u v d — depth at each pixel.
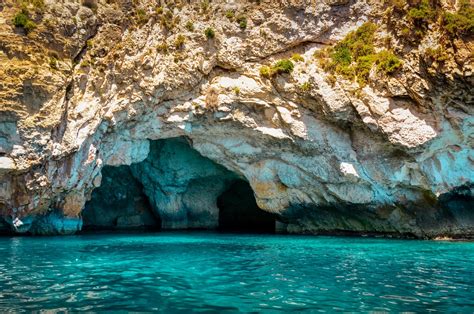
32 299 8.78
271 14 23.94
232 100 24.00
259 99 23.97
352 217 26.02
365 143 23.38
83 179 23.56
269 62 24.27
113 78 23.52
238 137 25.59
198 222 33.44
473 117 20.66
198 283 10.50
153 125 24.94
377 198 24.42
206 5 24.47
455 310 8.18
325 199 25.95
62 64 22.19
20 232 22.98
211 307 8.26
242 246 19.11
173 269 12.52
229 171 30.92
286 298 9.01
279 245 19.75
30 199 21.89
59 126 21.94
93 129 22.91
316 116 23.72
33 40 21.55
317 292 9.59
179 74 23.77
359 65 22.36
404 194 23.98
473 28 19.47
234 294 9.33
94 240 21.23
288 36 23.95
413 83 20.97
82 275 11.47
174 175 31.09
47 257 14.82
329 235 26.64
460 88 20.06
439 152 22.38
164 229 31.69
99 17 23.84
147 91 23.61
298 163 25.33
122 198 33.38
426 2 20.91
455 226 23.17
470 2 20.39
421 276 11.73
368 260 14.84
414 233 24.30
